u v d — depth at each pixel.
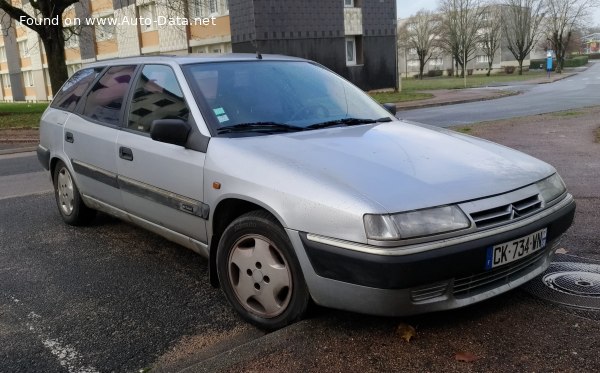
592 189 6.27
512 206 3.09
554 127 12.29
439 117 17.30
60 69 23.14
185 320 3.64
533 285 3.70
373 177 3.05
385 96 27.92
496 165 3.39
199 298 3.98
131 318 3.70
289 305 3.21
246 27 27.12
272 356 2.92
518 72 66.38
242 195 3.32
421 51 70.62
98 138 4.80
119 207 4.77
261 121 3.91
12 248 5.25
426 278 2.79
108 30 39.22
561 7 65.88
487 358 2.82
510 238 3.00
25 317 3.76
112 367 3.10
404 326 3.12
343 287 2.90
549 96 25.08
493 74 67.62
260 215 3.29
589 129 11.70
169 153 3.94
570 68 75.75
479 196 3.01
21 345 3.37
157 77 4.42
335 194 2.93
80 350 3.29
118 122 4.66
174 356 3.19
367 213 2.80
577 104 20.09
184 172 3.79
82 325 3.62
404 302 2.83
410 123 4.42
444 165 3.28
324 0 28.44
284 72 4.50
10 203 7.20
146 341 3.38
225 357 2.93
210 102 3.93
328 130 3.90
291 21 27.59
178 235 4.09
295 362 2.86
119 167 4.53
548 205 3.32
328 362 2.84
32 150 13.84
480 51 72.62
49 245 5.28
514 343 2.96
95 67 5.54
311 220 2.97
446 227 2.84
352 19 29.75
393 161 3.28
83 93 5.45
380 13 30.80
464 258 2.85
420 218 2.81
